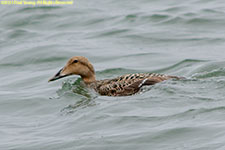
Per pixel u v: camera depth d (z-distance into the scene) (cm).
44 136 2323
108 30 4719
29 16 5353
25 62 4050
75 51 4153
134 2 5747
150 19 4916
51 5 5725
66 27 5003
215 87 2780
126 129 2283
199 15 4856
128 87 2903
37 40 4591
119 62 3853
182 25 4678
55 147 2158
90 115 2533
